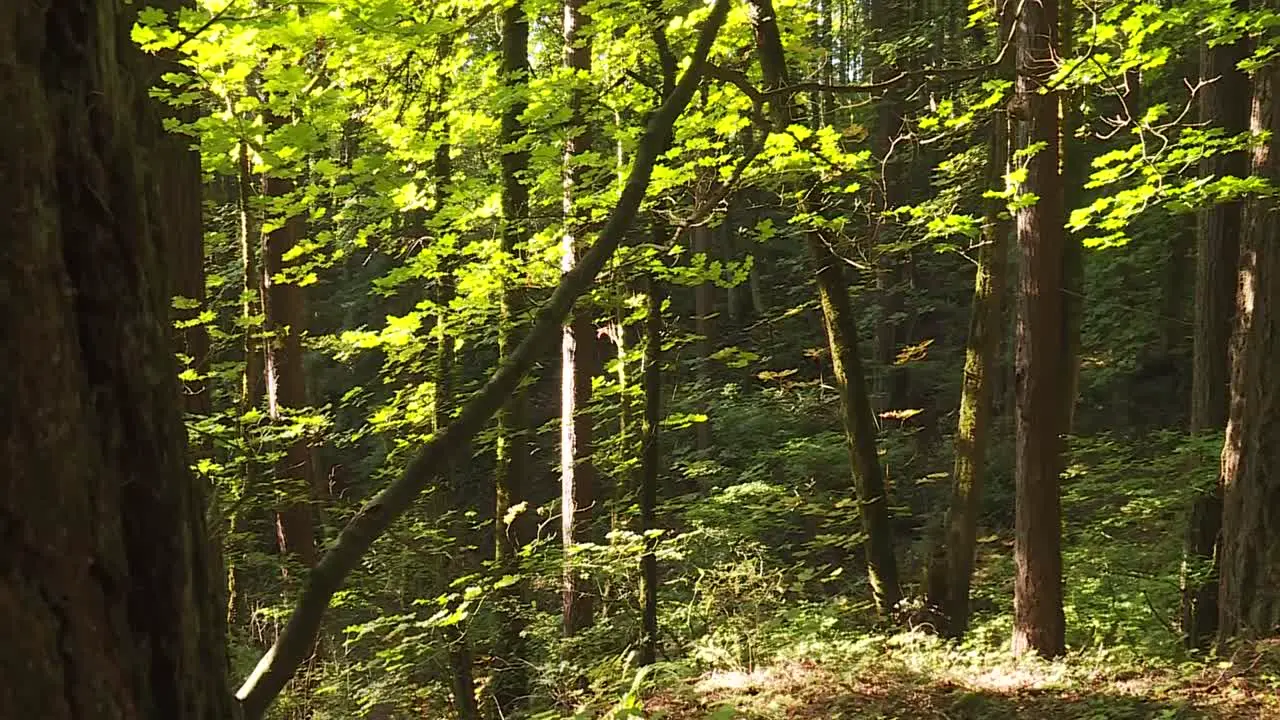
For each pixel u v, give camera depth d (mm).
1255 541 6133
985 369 7352
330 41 5500
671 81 5840
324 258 6918
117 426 1158
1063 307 6328
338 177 6543
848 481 12305
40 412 1037
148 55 4340
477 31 9664
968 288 18391
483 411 2268
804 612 7246
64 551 1051
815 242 6949
